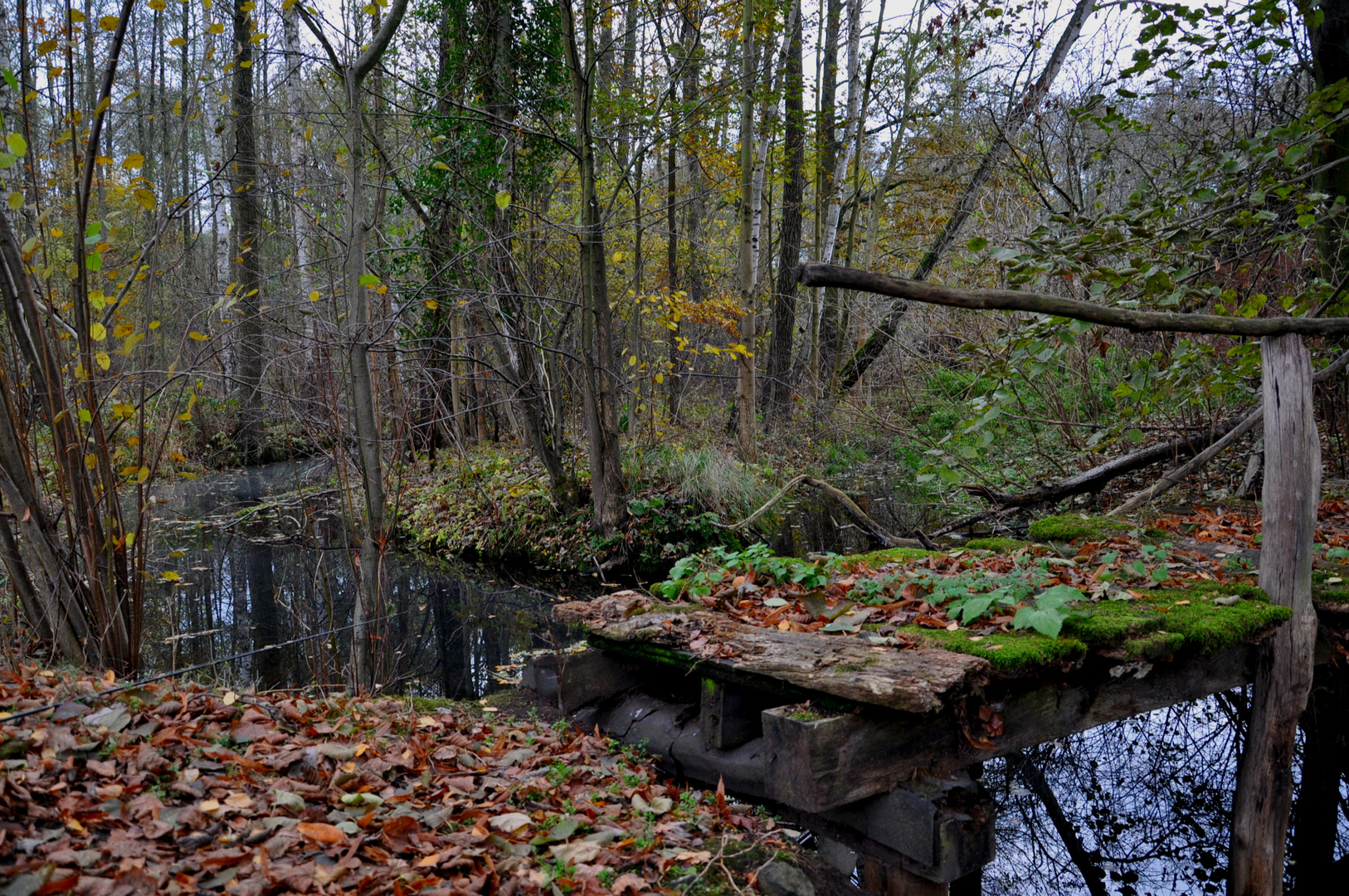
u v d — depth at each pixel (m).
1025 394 9.21
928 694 2.89
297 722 3.40
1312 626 3.87
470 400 11.39
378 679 4.85
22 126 4.11
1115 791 5.11
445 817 2.69
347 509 5.20
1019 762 5.35
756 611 4.18
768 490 10.57
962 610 3.78
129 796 2.40
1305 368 3.74
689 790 3.54
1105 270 3.83
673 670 4.09
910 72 15.75
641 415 12.09
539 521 9.95
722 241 20.92
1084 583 4.39
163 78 10.64
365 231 5.11
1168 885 4.16
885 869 3.11
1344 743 5.29
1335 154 6.59
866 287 2.51
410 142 7.88
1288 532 3.86
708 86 12.01
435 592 8.55
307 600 7.52
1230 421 7.66
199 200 4.96
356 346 4.99
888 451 14.45
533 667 4.77
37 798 2.27
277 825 2.40
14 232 3.95
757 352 16.55
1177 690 3.95
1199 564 4.84
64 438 3.94
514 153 9.43
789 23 14.68
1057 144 9.88
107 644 4.02
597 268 8.87
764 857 2.94
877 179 20.02
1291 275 7.20
